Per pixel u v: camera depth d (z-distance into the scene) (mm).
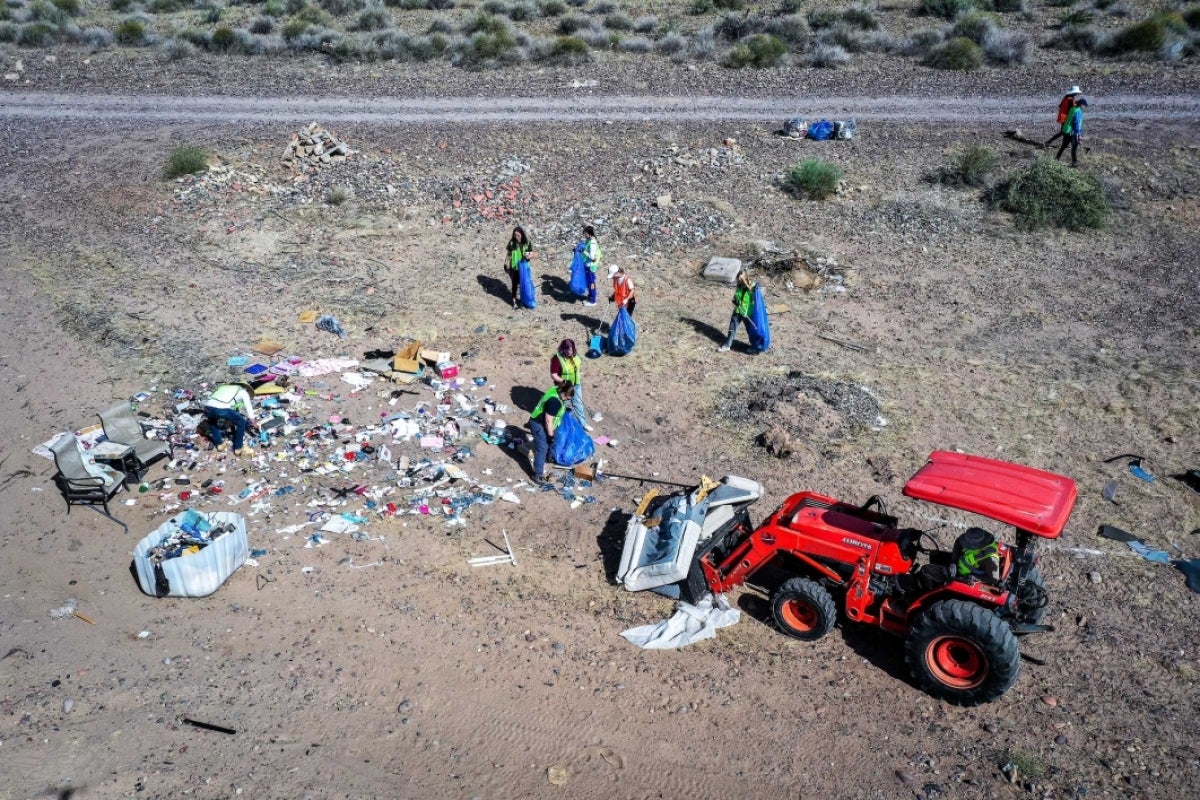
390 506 10484
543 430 10898
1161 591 9297
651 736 7668
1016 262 17609
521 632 8766
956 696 7859
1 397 12789
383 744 7539
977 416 12633
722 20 34656
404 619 8883
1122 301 16156
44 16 37406
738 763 7414
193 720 7668
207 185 20484
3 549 9781
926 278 17016
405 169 21547
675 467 11438
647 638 8703
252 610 8961
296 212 19453
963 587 7730
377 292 16203
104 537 9977
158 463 11266
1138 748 7504
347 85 29484
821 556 8484
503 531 10203
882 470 11352
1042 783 7180
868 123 24453
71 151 23031
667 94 27891
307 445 11594
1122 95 26078
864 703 8000
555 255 17703
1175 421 12508
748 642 8688
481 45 31734
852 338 14930
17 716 7660
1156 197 19875
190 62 32281
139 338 14391
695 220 19000
